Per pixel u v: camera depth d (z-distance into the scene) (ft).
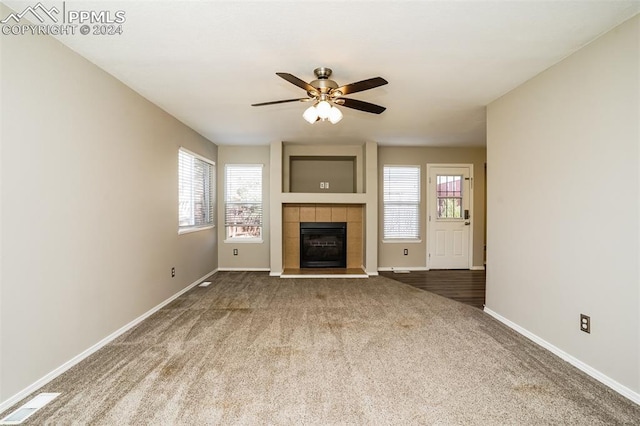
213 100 10.91
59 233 6.98
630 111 6.18
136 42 7.11
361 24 6.43
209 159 17.33
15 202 5.98
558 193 8.00
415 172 19.43
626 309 6.26
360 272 17.67
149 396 6.14
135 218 10.02
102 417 5.51
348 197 17.80
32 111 6.33
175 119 12.99
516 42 7.11
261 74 8.84
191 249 14.79
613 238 6.51
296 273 17.30
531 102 9.07
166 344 8.52
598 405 5.92
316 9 5.92
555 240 8.09
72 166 7.38
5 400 5.79
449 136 16.42
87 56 7.72
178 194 13.26
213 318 10.59
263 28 6.57
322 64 8.25
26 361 6.19
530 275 9.04
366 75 8.94
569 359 7.60
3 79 5.75
